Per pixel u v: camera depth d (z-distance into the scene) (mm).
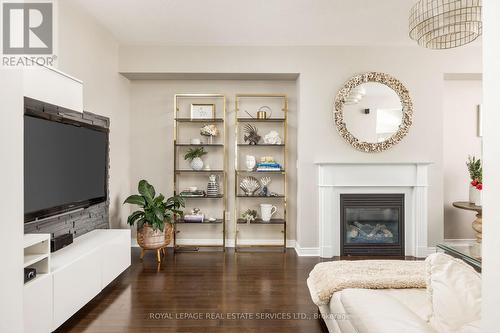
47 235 2123
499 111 717
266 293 2982
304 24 3701
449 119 4684
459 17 2285
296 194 4664
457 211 4688
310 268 3727
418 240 4230
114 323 2408
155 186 4691
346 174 4238
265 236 4695
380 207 4293
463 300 1119
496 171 726
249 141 4543
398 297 1752
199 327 2354
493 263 731
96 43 3674
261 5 3266
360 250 4289
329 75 4316
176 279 3338
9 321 1748
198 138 4688
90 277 2607
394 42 4207
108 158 3707
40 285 1977
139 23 3684
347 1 3184
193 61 4324
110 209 4051
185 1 3188
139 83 4691
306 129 4324
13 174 1731
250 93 4680
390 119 4305
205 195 4461
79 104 3080
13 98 1745
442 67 4309
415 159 4324
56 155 2713
